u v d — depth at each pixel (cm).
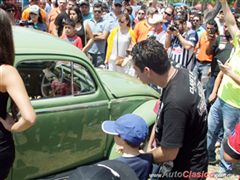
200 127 245
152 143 292
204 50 701
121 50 661
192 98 234
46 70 355
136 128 238
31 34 381
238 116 436
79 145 389
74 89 380
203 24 838
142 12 947
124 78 486
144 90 465
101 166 183
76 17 693
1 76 250
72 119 373
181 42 623
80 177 172
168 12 744
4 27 249
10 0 789
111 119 416
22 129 256
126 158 239
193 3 2111
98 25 739
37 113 342
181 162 254
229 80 434
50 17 901
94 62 740
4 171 268
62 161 379
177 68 245
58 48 371
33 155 349
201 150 250
